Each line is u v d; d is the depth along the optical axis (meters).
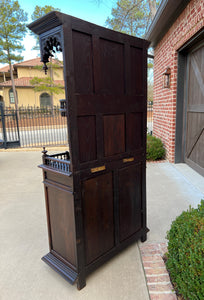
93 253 1.61
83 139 1.41
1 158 6.33
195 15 3.11
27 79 20.62
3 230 2.41
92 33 1.35
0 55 17.30
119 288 1.54
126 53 1.61
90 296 1.49
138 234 2.00
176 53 4.18
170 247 1.54
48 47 1.41
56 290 1.55
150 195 3.14
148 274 1.64
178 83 4.31
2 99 21.86
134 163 1.85
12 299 1.49
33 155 6.65
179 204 2.83
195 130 3.98
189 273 1.22
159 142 5.07
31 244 2.13
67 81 1.25
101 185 1.59
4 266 1.82
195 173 3.97
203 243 1.18
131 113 1.75
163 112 5.17
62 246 1.65
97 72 1.42
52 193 1.62
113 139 1.62
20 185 3.96
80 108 1.35
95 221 1.58
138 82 1.77
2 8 16.05
